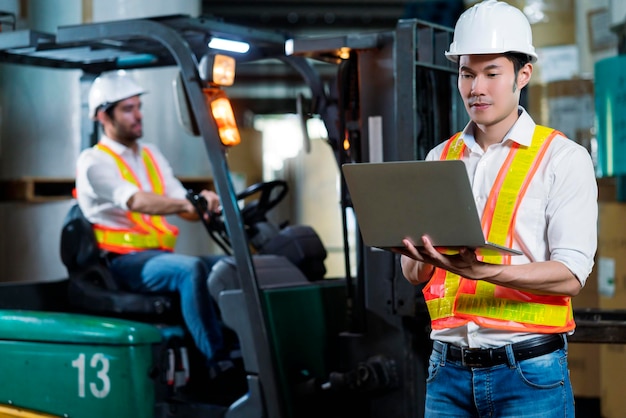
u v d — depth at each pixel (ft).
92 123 15.05
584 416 15.58
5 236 18.60
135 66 15.03
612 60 15.19
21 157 18.66
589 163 7.20
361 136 11.72
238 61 14.25
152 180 14.74
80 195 13.82
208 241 19.92
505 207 7.29
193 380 12.98
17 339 12.24
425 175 6.59
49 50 14.06
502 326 7.29
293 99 49.80
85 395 11.78
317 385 11.96
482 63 7.26
